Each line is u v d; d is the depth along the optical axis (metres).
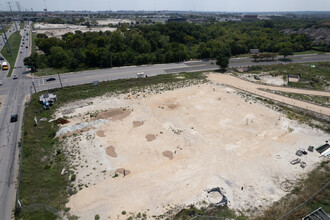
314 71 88.31
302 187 32.56
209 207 28.88
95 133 45.00
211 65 98.00
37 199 29.91
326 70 88.44
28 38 153.50
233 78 80.62
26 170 34.62
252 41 131.75
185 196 30.56
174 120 50.94
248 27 180.38
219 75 83.62
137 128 47.31
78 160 37.62
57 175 34.50
